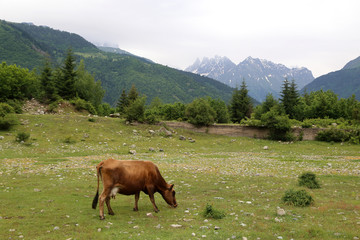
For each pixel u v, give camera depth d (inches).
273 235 314.7
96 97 3100.4
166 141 1701.5
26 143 1309.1
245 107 2883.9
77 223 350.6
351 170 856.9
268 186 622.5
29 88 2471.7
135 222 360.5
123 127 1877.5
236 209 427.5
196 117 2086.6
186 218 381.1
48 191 532.1
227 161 1101.1
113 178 383.6
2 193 498.0
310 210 419.2
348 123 2202.3
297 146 1715.1
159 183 426.6
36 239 292.7
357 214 396.2
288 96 2731.3
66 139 1448.1
